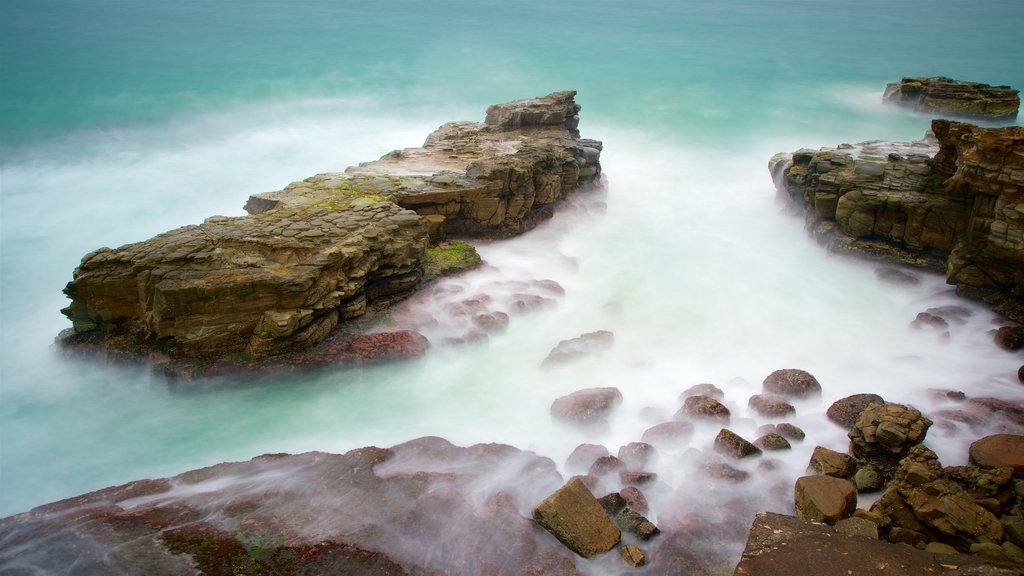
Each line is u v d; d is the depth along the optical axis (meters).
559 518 12.41
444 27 89.44
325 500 13.41
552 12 108.25
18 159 39.66
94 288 17.95
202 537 12.27
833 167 27.34
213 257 18.25
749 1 133.62
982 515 11.89
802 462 14.91
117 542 12.14
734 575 10.15
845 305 23.09
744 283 24.88
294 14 98.06
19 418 17.42
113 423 17.16
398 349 18.42
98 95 52.38
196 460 15.98
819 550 10.45
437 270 22.34
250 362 17.62
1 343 21.27
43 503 14.84
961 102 45.59
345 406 17.66
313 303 18.16
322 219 20.88
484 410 17.48
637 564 11.95
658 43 79.62
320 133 46.50
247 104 52.12
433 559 11.98
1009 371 18.72
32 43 70.25
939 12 115.81
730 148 42.88
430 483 13.96
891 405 15.19
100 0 104.25
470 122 36.66
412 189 24.58
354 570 11.65
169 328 17.47
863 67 66.62
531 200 27.31
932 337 20.59
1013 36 87.56
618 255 27.12
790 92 56.12
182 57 66.06
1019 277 20.77
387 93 56.78
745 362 19.53
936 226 23.75
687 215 31.97
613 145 43.34
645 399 17.61
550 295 22.62
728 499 13.70
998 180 20.58
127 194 35.00
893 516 12.59
